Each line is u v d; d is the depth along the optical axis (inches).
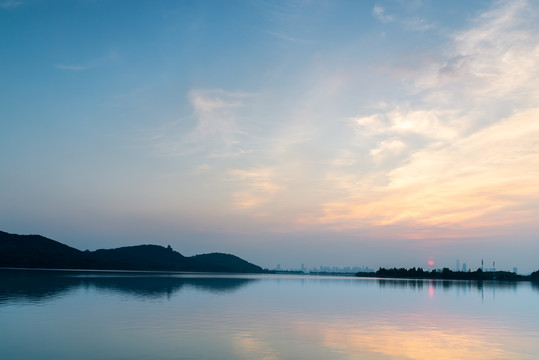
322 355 980.6
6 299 2169.0
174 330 1280.8
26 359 895.1
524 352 1071.0
